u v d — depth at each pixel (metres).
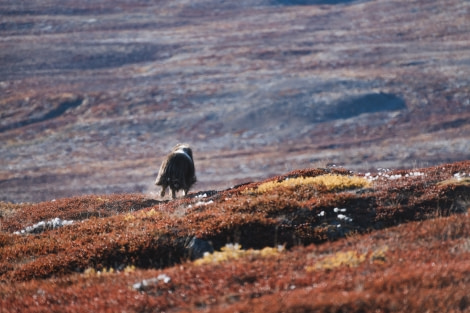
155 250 51.09
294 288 34.78
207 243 50.75
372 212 54.81
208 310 31.84
